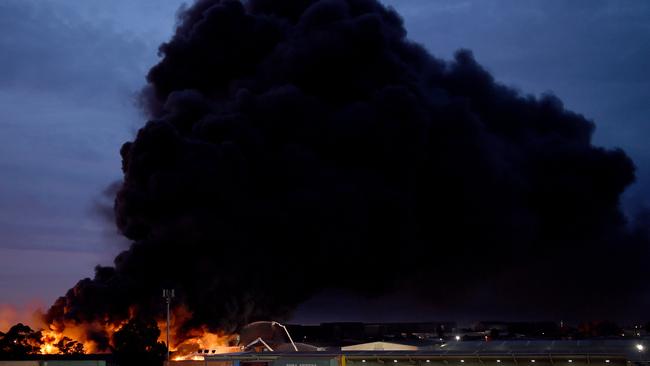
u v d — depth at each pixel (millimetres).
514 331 176875
